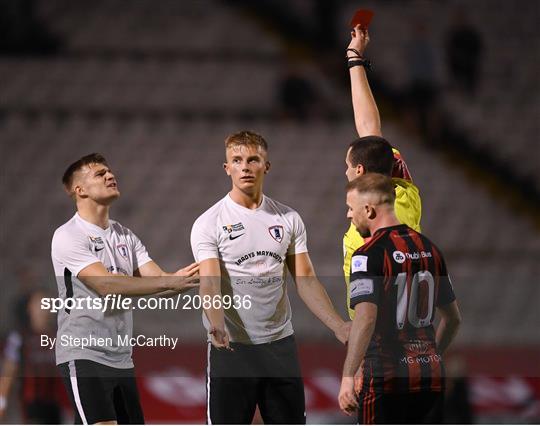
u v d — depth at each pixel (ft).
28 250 121.49
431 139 144.77
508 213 134.21
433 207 133.59
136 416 42.88
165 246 121.90
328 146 142.92
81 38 161.68
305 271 42.04
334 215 127.03
